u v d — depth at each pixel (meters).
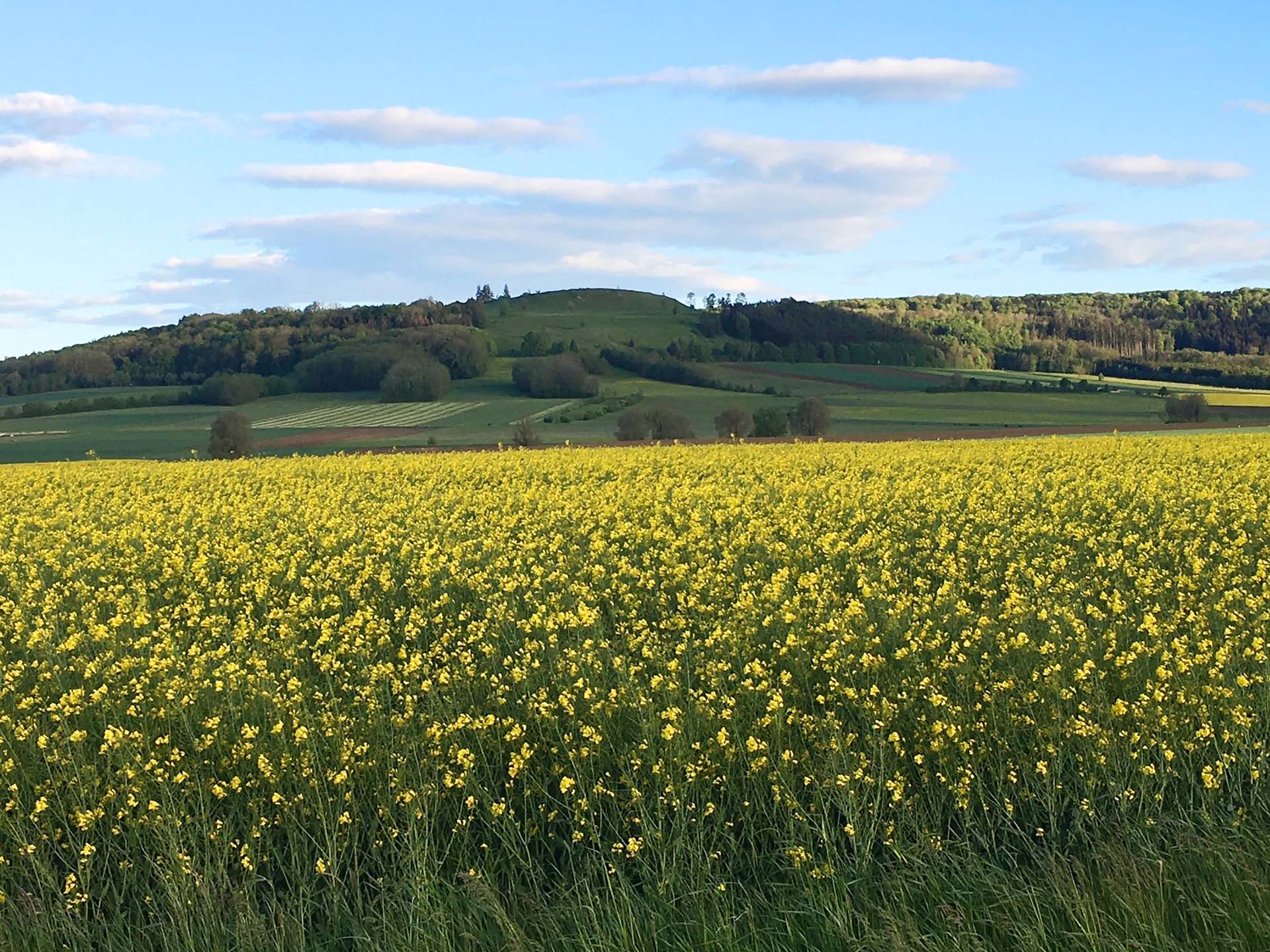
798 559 15.24
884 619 10.69
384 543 17.06
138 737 8.27
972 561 14.80
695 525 17.72
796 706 8.62
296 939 6.25
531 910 6.46
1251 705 7.87
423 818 7.14
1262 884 5.75
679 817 6.95
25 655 10.93
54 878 6.95
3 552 18.86
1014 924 5.78
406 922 6.22
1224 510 18.52
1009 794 7.32
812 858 6.52
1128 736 7.57
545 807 7.55
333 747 8.14
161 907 6.71
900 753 7.73
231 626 12.64
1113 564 13.34
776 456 36.69
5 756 8.28
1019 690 8.42
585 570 14.65
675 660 9.70
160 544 19.09
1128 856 6.29
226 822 7.34
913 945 5.70
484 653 10.63
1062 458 32.91
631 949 5.90
